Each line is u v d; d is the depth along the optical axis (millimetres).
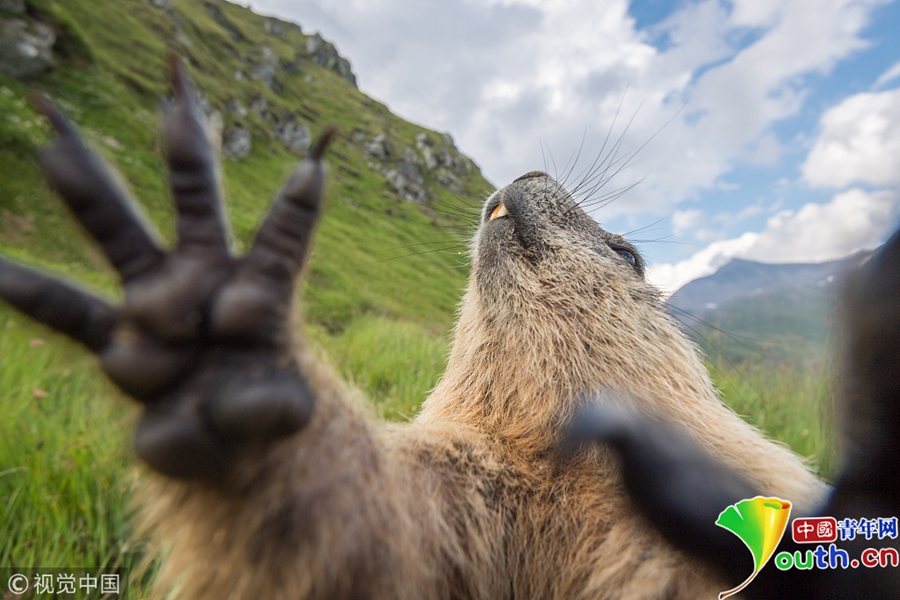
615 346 178
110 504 200
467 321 207
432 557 120
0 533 185
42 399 272
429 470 135
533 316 179
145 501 99
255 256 71
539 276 185
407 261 2047
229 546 88
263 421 68
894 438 54
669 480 95
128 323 69
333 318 893
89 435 235
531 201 199
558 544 139
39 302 69
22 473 207
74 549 189
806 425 321
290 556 89
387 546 100
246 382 68
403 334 596
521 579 140
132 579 166
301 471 86
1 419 240
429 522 122
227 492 80
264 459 78
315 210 73
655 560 120
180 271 68
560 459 143
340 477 94
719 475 94
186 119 72
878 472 58
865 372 53
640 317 189
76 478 207
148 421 69
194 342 68
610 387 166
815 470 209
